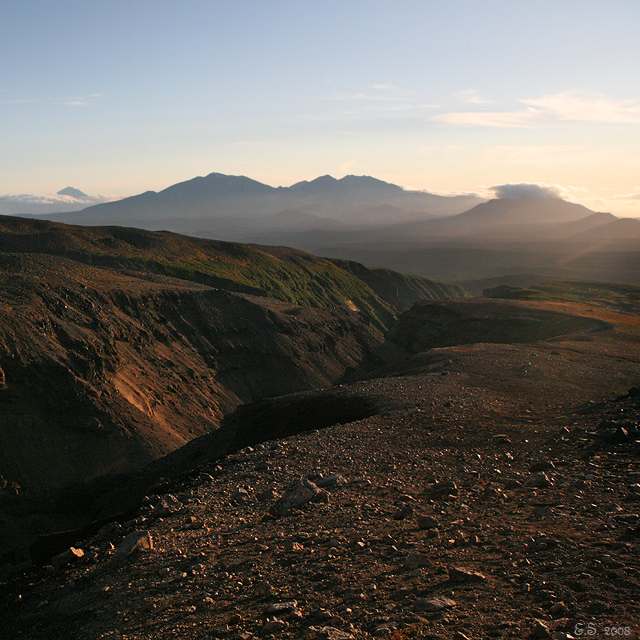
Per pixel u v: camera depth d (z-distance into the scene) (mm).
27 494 65188
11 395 71000
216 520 16859
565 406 32312
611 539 10188
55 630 11617
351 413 37906
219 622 9562
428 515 13719
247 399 112688
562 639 6797
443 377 46125
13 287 87750
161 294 117312
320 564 11344
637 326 106125
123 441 77500
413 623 7977
